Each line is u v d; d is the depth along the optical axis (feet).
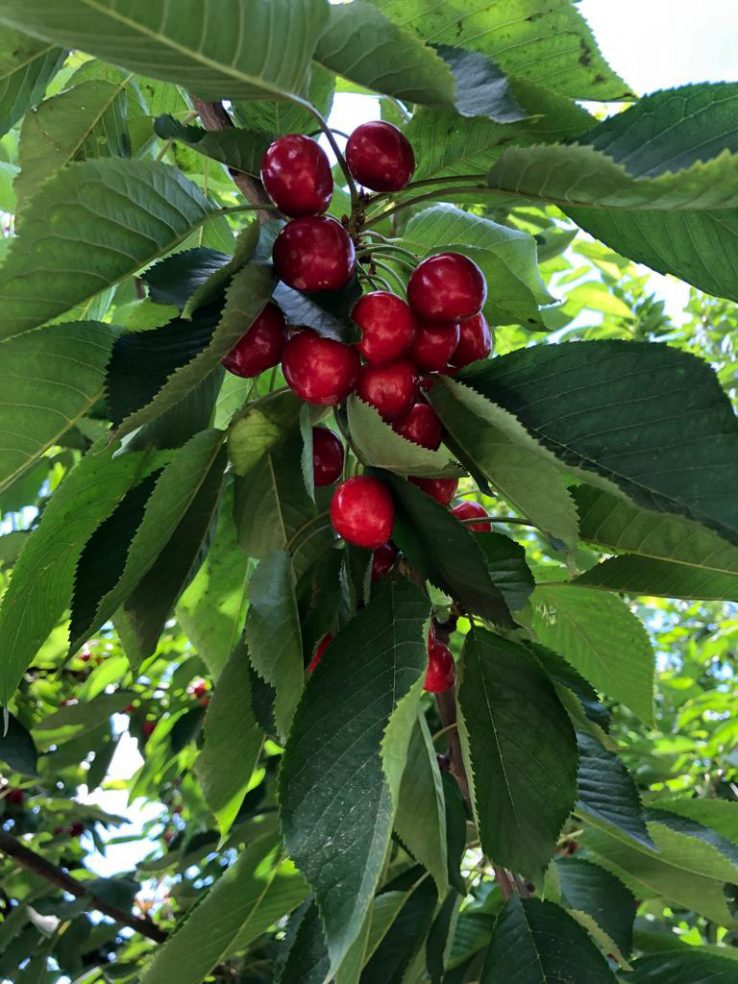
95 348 1.01
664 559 1.13
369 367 0.94
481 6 1.05
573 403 0.83
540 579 1.50
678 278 1.09
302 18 0.75
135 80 1.33
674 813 1.37
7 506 2.37
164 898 3.28
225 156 1.00
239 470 1.13
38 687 2.68
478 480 0.96
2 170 1.64
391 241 1.18
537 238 2.10
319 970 1.07
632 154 0.88
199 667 2.34
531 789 0.99
